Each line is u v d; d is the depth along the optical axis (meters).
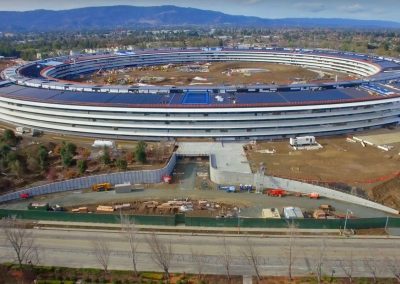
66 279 72.31
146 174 111.19
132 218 89.00
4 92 158.38
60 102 141.88
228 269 72.88
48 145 132.62
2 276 73.06
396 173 112.19
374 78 177.62
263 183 107.81
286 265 75.50
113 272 73.69
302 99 143.50
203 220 88.19
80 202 101.00
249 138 141.25
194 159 128.50
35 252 79.88
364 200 98.31
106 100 142.75
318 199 102.31
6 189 104.00
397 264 74.75
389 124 156.75
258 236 84.62
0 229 86.56
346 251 79.25
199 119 135.75
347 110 142.88
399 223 86.50
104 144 131.50
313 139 134.38
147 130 139.75
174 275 73.00
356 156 125.75
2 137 132.00
